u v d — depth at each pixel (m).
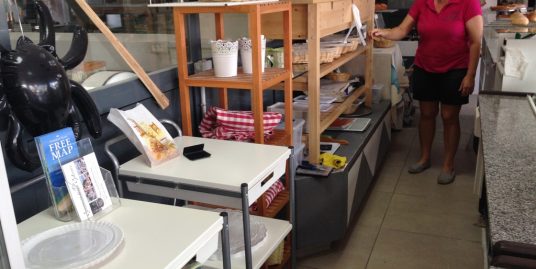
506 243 1.00
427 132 3.71
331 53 2.77
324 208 2.61
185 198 1.66
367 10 3.56
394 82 4.24
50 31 1.53
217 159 1.78
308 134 2.71
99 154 1.91
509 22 4.24
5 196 0.87
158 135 1.79
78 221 1.35
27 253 1.17
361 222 3.05
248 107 3.05
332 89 3.26
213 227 1.32
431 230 2.92
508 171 1.42
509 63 2.59
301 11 2.44
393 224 3.01
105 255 1.14
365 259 2.65
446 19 3.21
